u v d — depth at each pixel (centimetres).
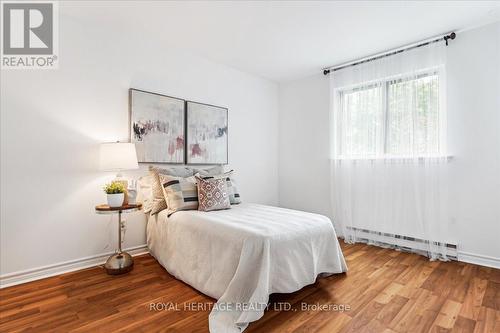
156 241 272
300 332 158
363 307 186
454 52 283
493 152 261
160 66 312
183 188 267
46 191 238
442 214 283
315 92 414
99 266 261
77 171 254
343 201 365
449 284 222
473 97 271
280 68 392
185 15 254
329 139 394
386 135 329
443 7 237
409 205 309
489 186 263
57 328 160
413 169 304
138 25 272
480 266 262
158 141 307
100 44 269
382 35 289
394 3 231
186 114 334
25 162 228
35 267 231
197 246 214
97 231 266
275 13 249
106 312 178
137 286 218
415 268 258
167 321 168
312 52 335
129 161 253
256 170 430
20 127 226
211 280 198
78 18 255
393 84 322
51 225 240
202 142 351
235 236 189
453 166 283
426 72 297
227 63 374
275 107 461
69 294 203
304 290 212
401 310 182
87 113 260
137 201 292
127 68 286
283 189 460
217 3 233
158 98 307
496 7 236
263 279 171
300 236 205
